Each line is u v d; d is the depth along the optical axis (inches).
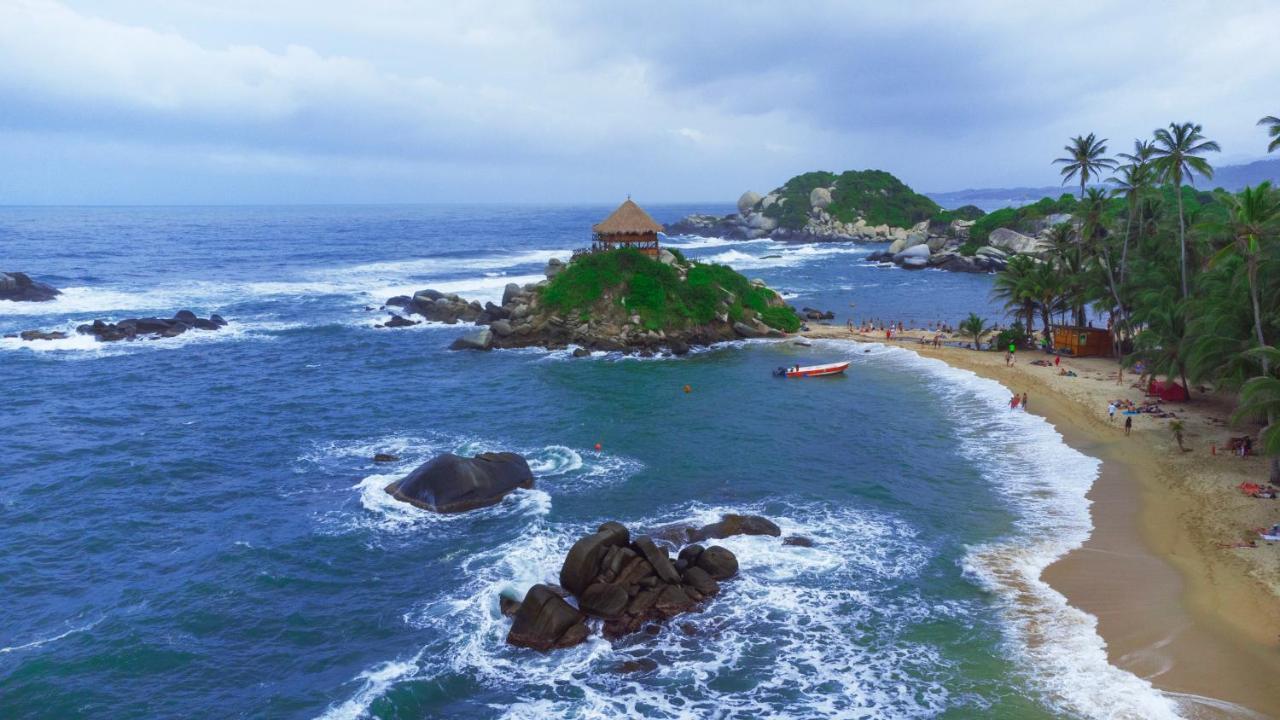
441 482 1491.1
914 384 2509.8
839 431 2001.7
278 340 3203.7
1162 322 2100.1
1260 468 1590.8
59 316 3553.2
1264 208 1587.1
